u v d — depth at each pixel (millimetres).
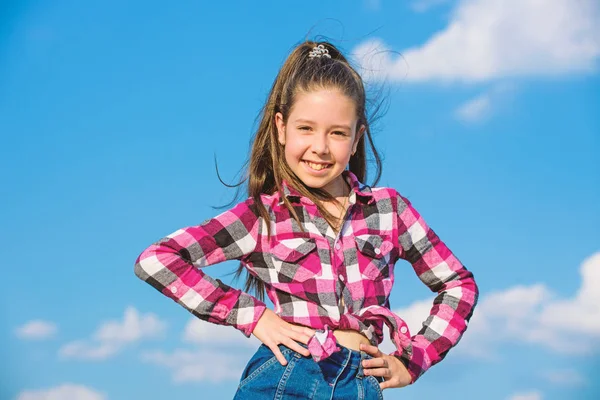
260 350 2516
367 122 2771
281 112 2648
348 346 2434
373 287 2529
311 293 2463
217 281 2531
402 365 2555
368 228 2602
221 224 2543
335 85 2555
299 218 2559
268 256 2535
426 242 2697
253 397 2424
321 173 2545
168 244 2521
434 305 2729
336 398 2373
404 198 2713
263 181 2709
